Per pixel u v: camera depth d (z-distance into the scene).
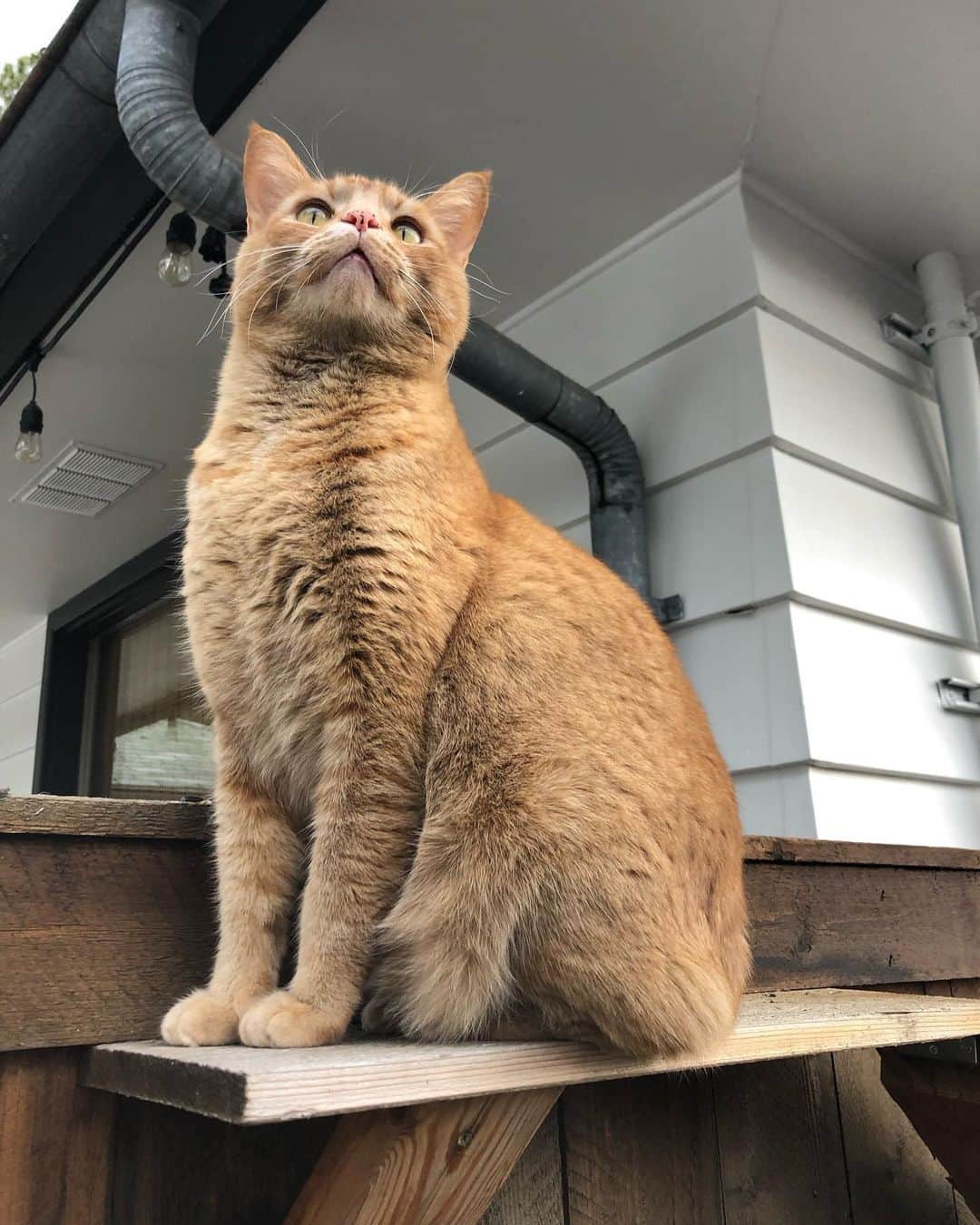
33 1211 0.49
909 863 0.96
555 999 0.54
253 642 0.60
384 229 0.75
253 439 0.67
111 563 2.45
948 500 1.60
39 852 0.52
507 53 1.21
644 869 0.55
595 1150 0.68
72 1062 0.52
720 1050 0.55
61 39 1.05
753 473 1.34
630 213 1.48
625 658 0.65
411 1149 0.49
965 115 1.35
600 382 1.54
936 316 1.61
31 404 1.63
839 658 1.31
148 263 1.43
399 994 0.58
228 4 1.05
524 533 0.70
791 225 1.50
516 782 0.56
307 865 0.61
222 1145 0.55
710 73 1.26
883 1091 0.89
